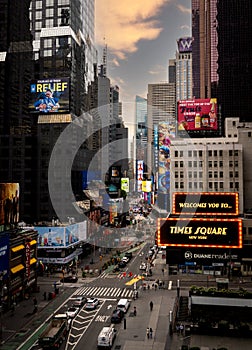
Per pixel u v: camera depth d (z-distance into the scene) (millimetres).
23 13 119938
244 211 111312
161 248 111625
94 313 58531
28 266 67562
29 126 114375
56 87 111750
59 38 116625
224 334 48156
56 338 44531
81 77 126500
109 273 87000
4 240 58094
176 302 60719
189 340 46844
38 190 111000
